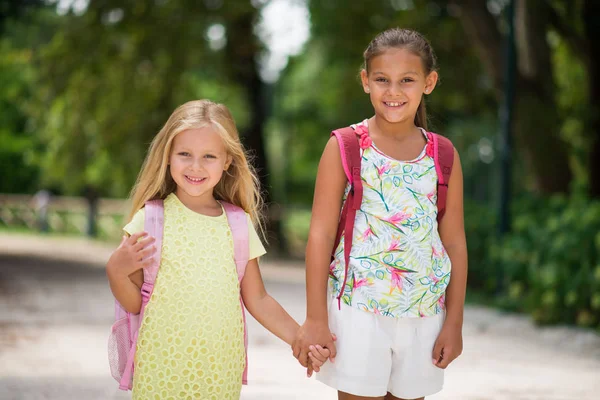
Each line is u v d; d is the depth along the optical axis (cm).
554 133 1437
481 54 1535
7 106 3303
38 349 673
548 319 892
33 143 3319
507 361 688
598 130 1405
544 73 1448
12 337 723
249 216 343
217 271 321
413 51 331
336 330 329
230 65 1914
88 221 2738
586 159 1571
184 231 323
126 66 1819
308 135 3434
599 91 1409
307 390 545
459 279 339
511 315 988
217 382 317
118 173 2131
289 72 2905
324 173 335
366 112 2422
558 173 1437
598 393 561
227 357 320
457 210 343
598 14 1368
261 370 615
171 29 1736
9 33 1973
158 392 312
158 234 321
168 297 314
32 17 1788
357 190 327
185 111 331
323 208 334
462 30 1878
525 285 1023
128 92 1859
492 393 549
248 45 1902
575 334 832
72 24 1766
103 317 877
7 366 596
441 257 332
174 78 1812
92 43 1761
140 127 1898
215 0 1741
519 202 1203
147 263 311
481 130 2552
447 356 329
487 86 1998
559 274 882
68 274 1388
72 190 2481
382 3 1944
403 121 336
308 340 322
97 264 1681
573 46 1483
